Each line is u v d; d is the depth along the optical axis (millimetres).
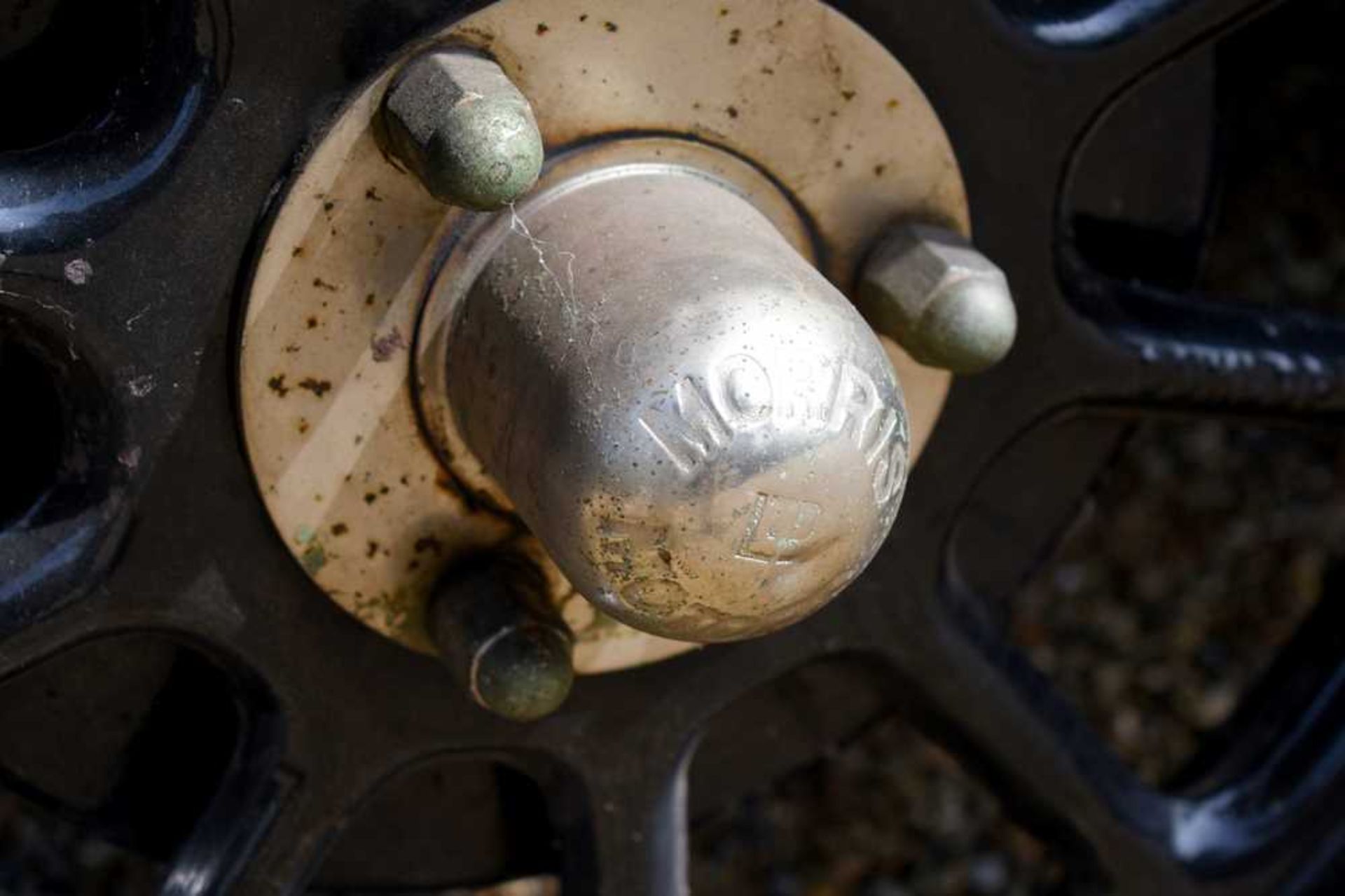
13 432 603
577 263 568
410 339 588
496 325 574
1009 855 1070
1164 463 1170
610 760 666
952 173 623
